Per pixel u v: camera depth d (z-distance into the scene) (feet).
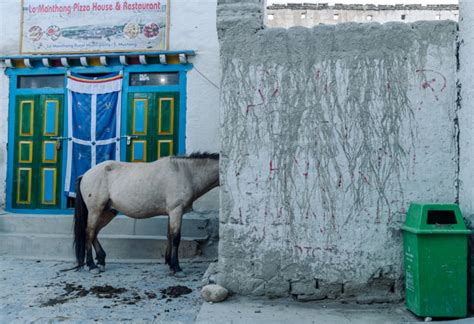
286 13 38.22
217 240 21.88
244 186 14.61
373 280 14.05
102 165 19.57
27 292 15.84
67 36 25.63
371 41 14.32
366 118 14.25
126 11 25.35
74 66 25.67
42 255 21.93
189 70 24.89
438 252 12.43
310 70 14.47
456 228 12.48
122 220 22.59
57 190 25.27
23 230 23.27
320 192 14.29
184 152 24.62
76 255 19.12
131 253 21.47
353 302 14.12
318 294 14.21
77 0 25.61
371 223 14.11
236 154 14.67
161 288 16.37
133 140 25.09
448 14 35.58
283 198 14.43
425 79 14.19
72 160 25.29
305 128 14.42
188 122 24.75
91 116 25.32
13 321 13.00
